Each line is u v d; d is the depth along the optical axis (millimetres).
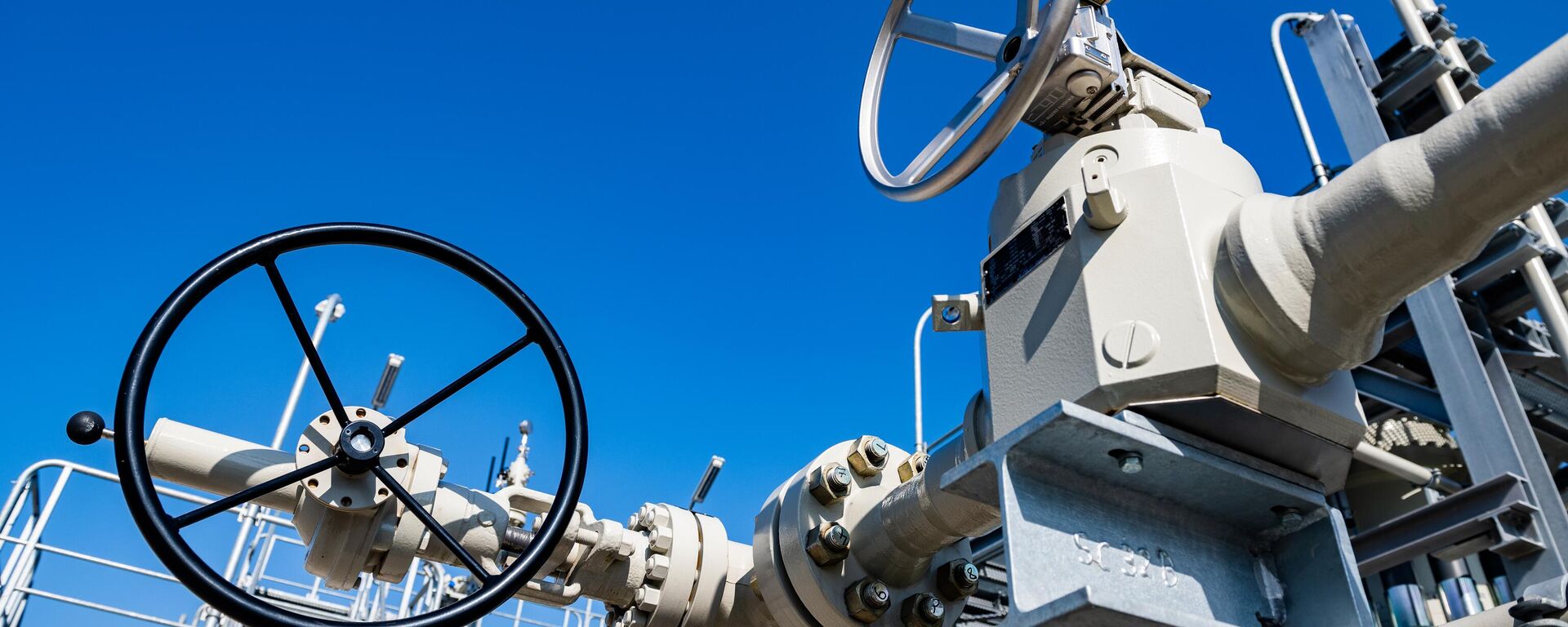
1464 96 5141
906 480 3123
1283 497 1832
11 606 3949
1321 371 1771
